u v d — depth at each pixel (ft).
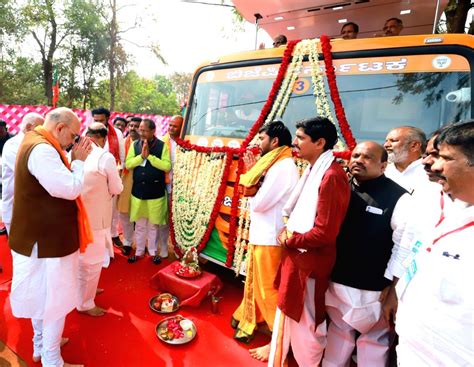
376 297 6.43
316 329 6.70
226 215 10.81
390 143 7.61
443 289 3.59
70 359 7.57
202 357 7.98
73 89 65.21
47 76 62.69
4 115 24.75
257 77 10.82
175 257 13.99
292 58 9.95
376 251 6.28
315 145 6.43
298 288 6.47
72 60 63.41
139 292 10.84
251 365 7.80
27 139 6.42
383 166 6.34
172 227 12.53
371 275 6.35
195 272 10.73
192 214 11.70
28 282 6.48
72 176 6.43
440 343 3.62
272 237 8.04
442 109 7.83
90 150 6.96
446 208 4.02
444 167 3.45
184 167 12.03
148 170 12.19
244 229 10.13
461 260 3.47
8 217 10.62
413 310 4.02
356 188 6.68
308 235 6.09
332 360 7.25
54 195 6.22
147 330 8.85
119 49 66.39
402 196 6.12
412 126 7.99
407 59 8.25
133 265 12.88
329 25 15.67
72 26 61.77
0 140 16.78
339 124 8.70
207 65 12.26
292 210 7.18
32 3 57.88
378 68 8.61
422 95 8.07
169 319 9.14
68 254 6.64
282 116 10.02
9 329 8.42
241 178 8.46
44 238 6.31
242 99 11.13
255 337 8.90
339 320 7.14
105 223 8.98
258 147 9.87
